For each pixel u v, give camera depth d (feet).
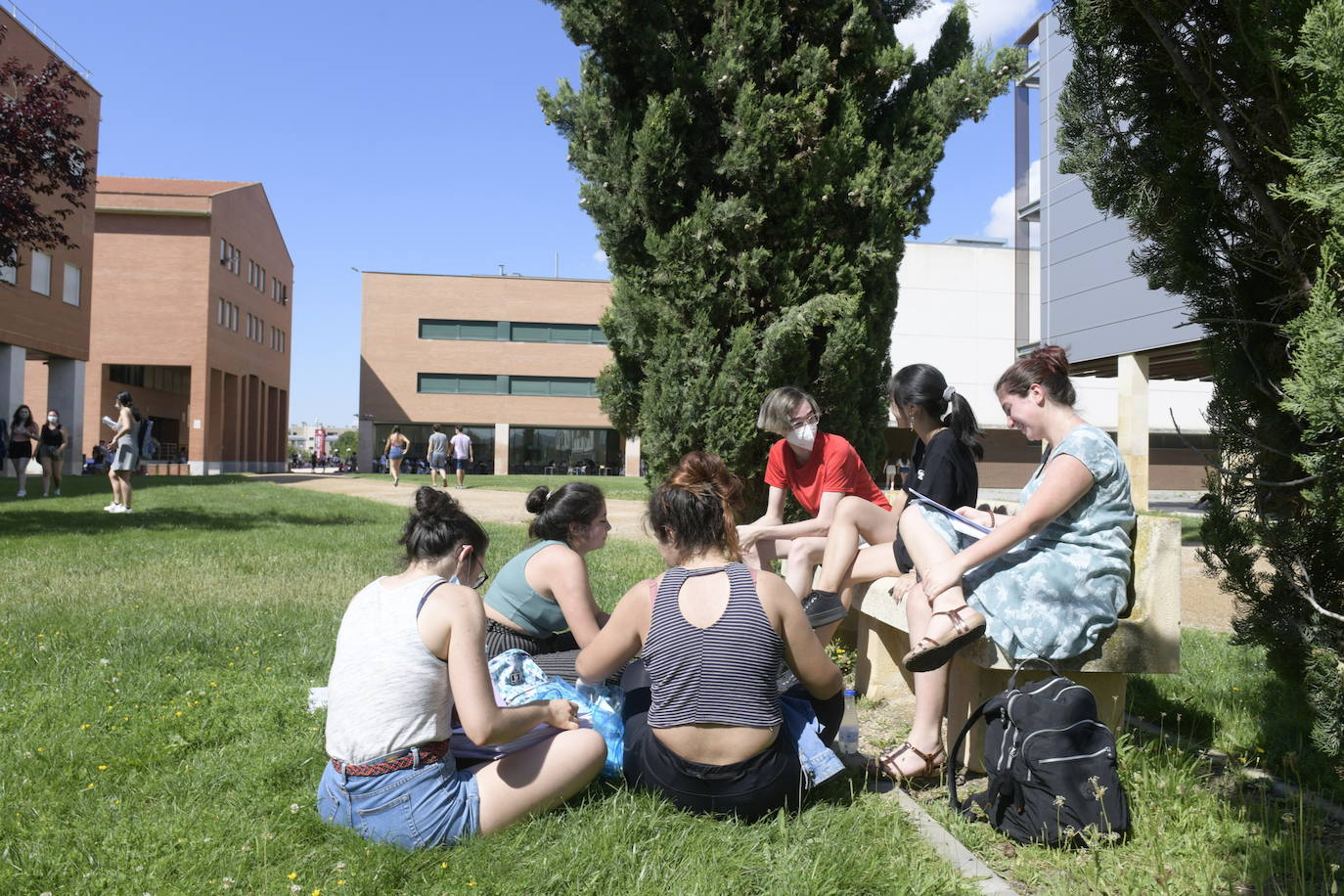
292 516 47.37
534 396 188.24
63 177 42.50
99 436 144.36
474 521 9.53
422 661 8.76
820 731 10.36
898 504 16.44
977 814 10.18
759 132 23.31
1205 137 9.93
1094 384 98.73
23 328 90.33
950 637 9.94
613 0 23.98
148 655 16.20
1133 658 10.80
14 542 32.14
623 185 25.25
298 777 10.63
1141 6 9.43
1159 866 8.63
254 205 173.06
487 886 8.13
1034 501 10.02
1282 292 9.52
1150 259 10.85
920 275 101.71
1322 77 7.89
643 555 31.58
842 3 24.54
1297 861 8.64
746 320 25.08
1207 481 10.37
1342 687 9.31
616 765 10.23
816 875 8.23
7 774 10.53
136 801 9.96
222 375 156.66
